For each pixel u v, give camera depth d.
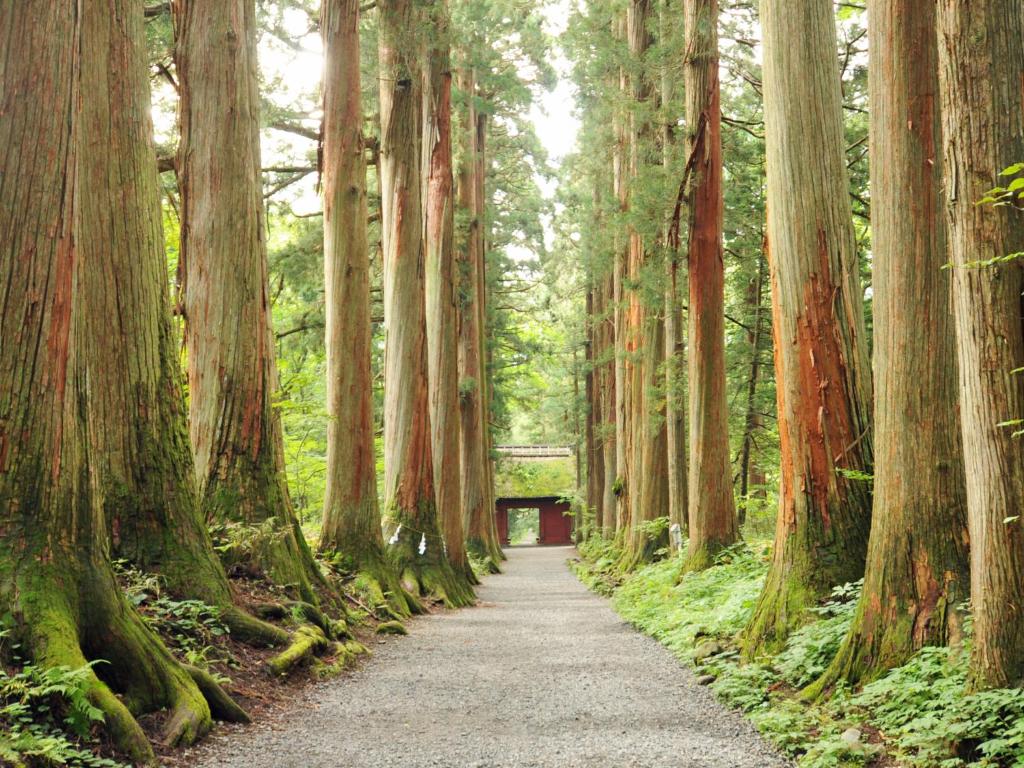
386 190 20.33
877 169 7.48
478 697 8.21
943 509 7.15
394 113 19.77
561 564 37.75
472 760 5.89
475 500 32.59
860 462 9.14
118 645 6.18
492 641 12.56
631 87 21.91
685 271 19.33
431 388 24.36
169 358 8.76
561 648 11.66
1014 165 4.93
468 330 32.28
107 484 8.23
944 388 7.21
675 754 6.05
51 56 6.10
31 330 6.12
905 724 6.06
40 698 5.46
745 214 23.73
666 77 18.55
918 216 7.23
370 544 16.22
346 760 5.87
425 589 18.84
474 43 24.95
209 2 11.30
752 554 15.02
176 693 6.32
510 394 47.38
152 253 8.68
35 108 6.07
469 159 29.33
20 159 6.06
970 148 5.48
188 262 11.32
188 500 8.65
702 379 16.50
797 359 9.40
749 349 26.09
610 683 8.93
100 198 8.35
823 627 8.22
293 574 11.00
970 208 5.48
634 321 25.27
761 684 8.02
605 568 27.97
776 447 28.16
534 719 7.23
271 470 11.46
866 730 6.26
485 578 28.80
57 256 6.19
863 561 8.95
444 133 24.00
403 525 19.38
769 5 9.87
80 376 6.44
